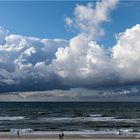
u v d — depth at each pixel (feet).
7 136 97.30
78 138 93.61
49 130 128.06
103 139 91.66
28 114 241.14
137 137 95.71
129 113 247.70
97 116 216.54
